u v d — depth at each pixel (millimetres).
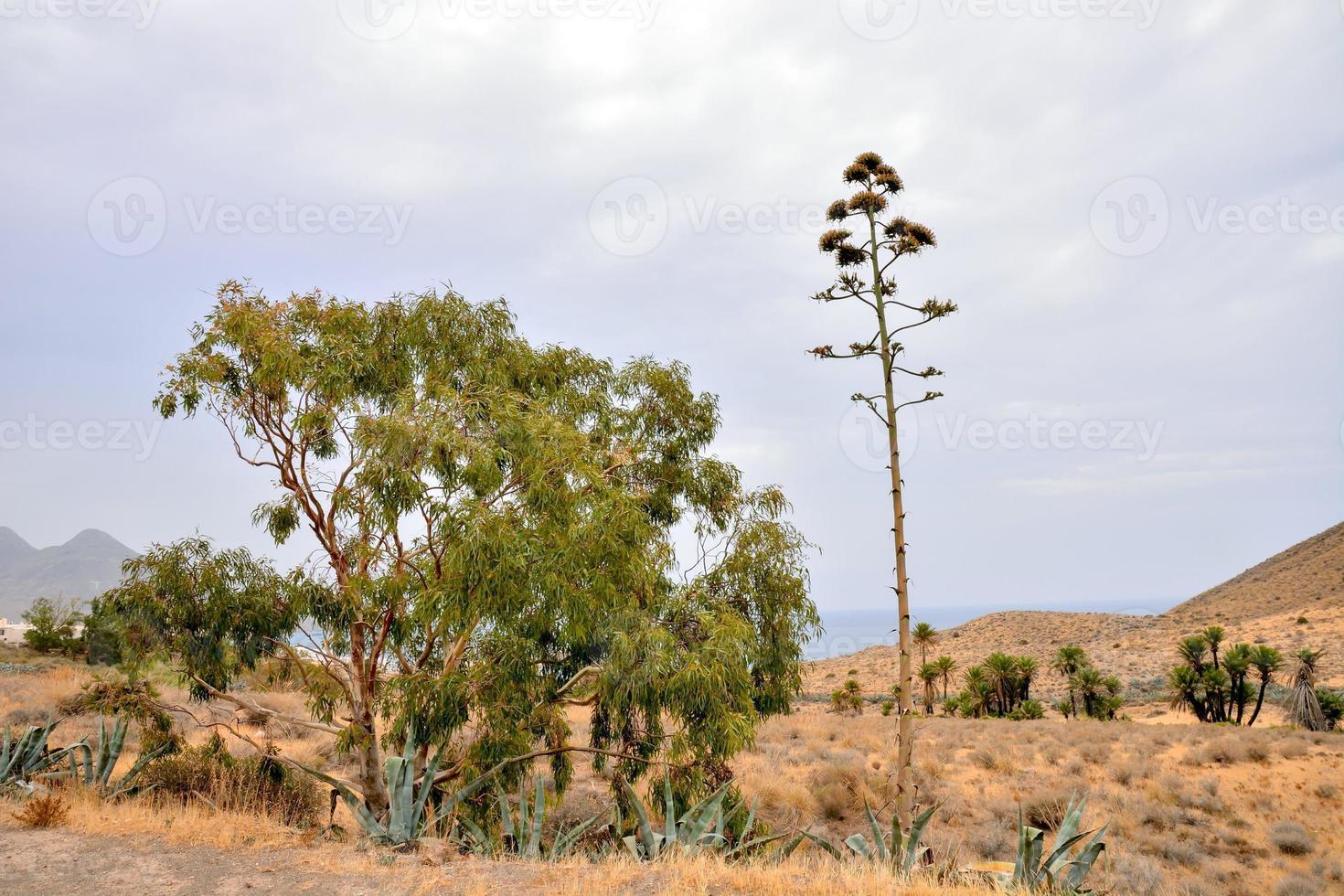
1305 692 37969
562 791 13539
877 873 7641
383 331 13336
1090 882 14641
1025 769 23719
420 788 10789
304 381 12266
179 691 20953
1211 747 24891
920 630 62656
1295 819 19516
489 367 13383
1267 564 127812
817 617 14898
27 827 8789
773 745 26594
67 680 26453
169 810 9930
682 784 12539
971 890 7141
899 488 9828
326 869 7496
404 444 11047
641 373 15781
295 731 20094
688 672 10789
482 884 6875
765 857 8953
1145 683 60562
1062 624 105938
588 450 12438
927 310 9891
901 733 9445
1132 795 20734
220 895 6672
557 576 10969
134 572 12352
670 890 6711
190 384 12477
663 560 13414
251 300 12625
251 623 12852
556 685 13414
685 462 15766
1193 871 16547
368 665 12469
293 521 13328
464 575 10789
